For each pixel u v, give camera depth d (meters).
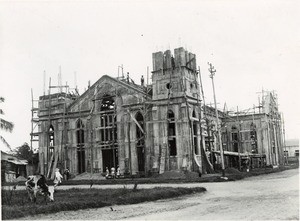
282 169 56.81
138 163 56.00
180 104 49.97
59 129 58.50
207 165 50.69
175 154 53.66
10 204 19.84
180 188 26.58
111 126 56.00
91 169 53.22
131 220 14.92
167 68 51.31
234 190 26.61
